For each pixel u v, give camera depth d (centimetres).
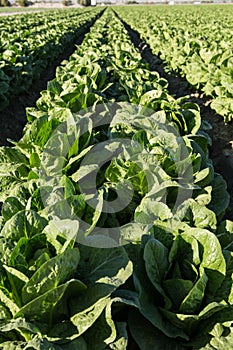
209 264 288
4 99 960
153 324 271
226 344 274
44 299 246
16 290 262
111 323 262
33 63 1317
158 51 1725
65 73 819
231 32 1889
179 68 1330
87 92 628
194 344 278
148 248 290
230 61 996
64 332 259
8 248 274
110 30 2114
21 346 259
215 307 270
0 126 987
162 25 2644
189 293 268
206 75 1062
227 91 941
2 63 1029
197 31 2105
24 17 3825
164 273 294
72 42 2492
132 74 831
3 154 472
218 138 920
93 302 268
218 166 817
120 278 276
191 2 13438
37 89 1408
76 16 4400
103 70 800
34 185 384
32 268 264
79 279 284
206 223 345
